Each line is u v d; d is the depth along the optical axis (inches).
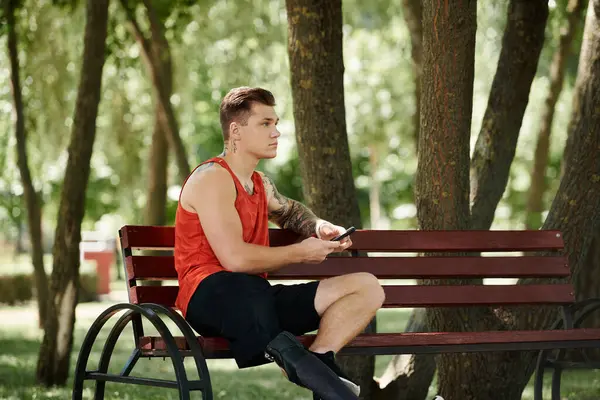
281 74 644.7
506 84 270.4
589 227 231.8
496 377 220.4
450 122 209.9
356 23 660.1
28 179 437.4
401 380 257.1
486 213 273.0
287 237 195.9
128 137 610.2
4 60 528.4
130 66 494.6
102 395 181.3
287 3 238.7
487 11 520.7
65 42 486.0
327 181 239.5
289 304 167.2
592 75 230.5
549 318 226.8
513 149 273.4
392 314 647.1
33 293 764.0
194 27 577.3
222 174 166.7
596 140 229.1
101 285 815.7
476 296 211.8
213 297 161.5
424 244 209.3
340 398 152.9
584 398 278.7
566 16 529.7
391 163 1456.7
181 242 169.2
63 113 491.2
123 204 1056.2
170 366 362.6
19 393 280.5
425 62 212.4
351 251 206.2
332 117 238.8
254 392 293.1
